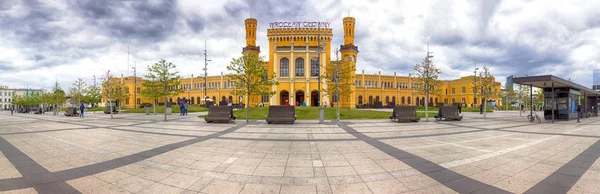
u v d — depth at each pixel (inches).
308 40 1836.9
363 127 491.5
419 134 385.7
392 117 622.8
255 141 318.3
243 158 226.1
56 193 143.6
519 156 233.5
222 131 425.1
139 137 353.4
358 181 164.2
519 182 162.4
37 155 238.4
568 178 170.1
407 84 2807.6
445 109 679.7
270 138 343.9
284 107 581.9
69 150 261.4
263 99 1835.6
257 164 205.2
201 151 256.2
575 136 367.2
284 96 1763.0
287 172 183.5
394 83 2721.5
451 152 250.8
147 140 326.0
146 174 179.0
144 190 149.0
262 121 636.7
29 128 487.2
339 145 290.2
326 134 385.7
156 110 1359.5
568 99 717.9
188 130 440.8
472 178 170.2
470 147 277.4
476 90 1136.2
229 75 629.9
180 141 318.0
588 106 1037.2
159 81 705.0
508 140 327.6
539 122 621.6
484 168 193.9
